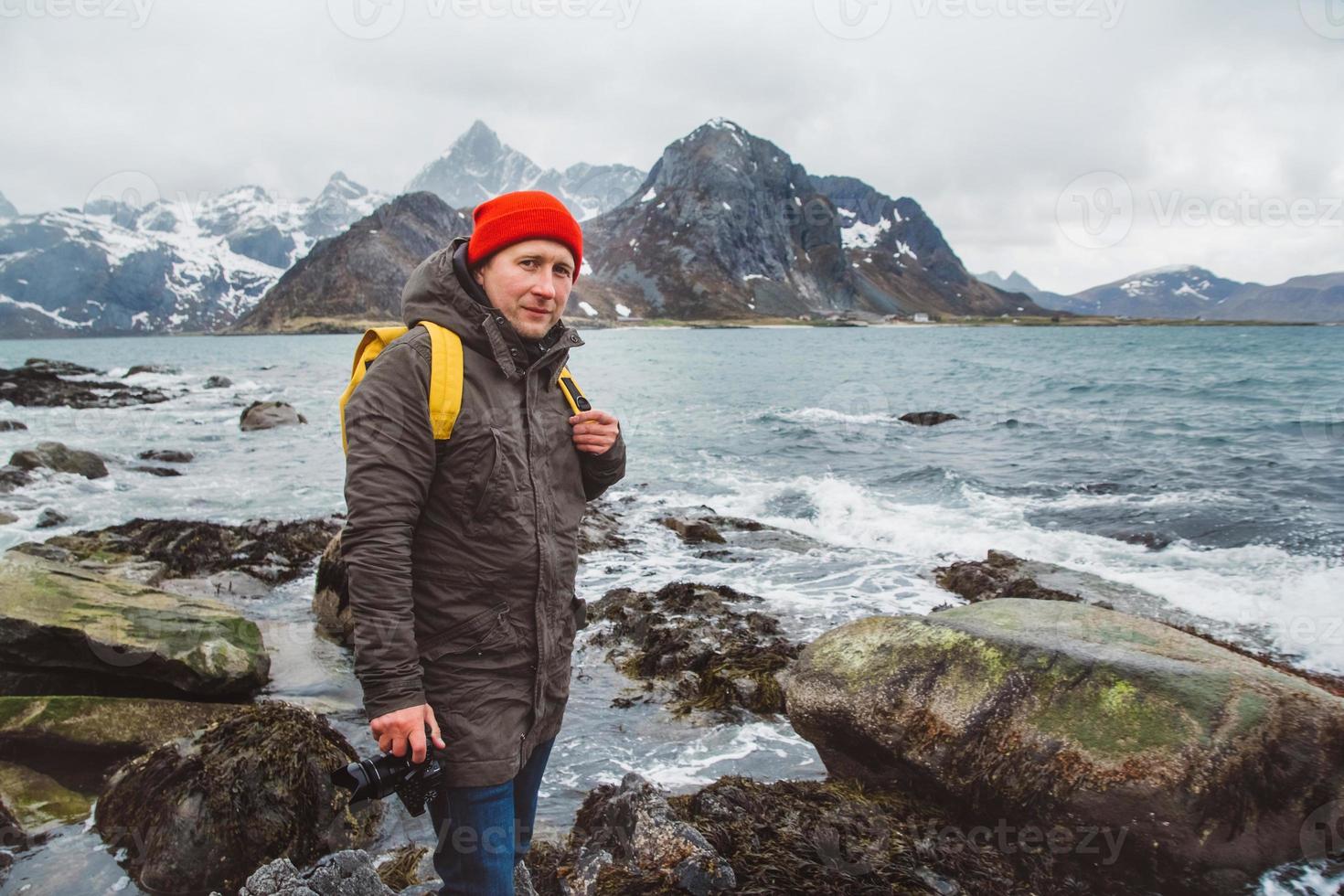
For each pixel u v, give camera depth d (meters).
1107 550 10.25
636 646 7.44
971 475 15.39
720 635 7.52
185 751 4.35
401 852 4.12
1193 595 8.41
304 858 4.07
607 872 3.76
